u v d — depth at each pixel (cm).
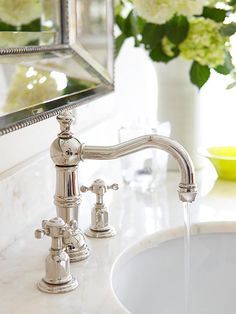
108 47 128
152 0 122
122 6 138
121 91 164
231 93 170
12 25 90
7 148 94
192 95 136
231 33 126
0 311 72
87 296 76
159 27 128
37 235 76
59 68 104
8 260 87
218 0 130
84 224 101
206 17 128
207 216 108
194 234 105
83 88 113
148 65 179
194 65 130
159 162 125
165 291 103
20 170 95
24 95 91
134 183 124
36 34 98
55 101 100
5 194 90
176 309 105
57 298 75
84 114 131
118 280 87
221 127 171
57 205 88
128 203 115
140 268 97
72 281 79
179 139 137
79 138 124
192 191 80
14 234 94
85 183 123
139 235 97
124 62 166
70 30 110
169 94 136
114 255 89
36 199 102
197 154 139
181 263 105
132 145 83
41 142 108
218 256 107
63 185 88
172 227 102
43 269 84
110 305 74
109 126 146
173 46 129
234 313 109
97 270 84
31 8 95
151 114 169
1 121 83
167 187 126
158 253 101
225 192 123
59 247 78
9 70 88
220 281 108
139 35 139
